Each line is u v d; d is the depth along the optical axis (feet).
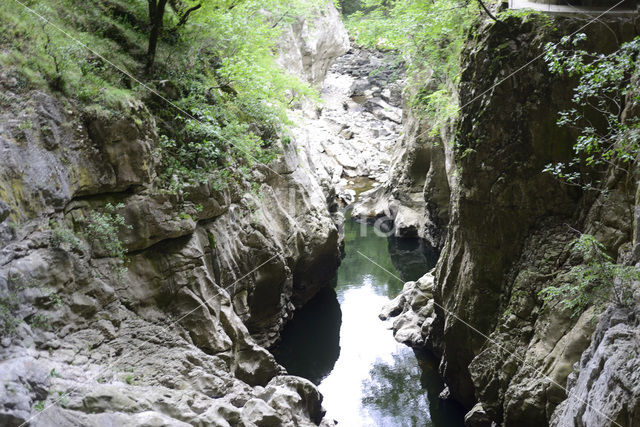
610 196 28.96
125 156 32.55
